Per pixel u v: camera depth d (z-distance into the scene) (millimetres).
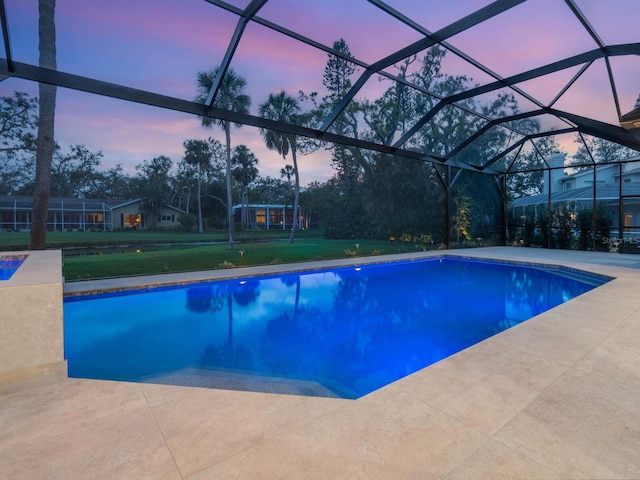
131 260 7828
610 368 2674
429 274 9117
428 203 13953
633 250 11156
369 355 4133
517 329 3635
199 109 6316
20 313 2654
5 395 2371
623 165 11938
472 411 2068
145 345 4391
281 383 3375
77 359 3936
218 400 2277
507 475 1534
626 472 1553
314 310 6062
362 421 1979
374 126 12289
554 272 8812
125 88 5594
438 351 4277
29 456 1703
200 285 6902
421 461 1631
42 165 6238
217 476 1544
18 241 6133
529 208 14141
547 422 1947
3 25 4363
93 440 1834
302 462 1633
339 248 12141
